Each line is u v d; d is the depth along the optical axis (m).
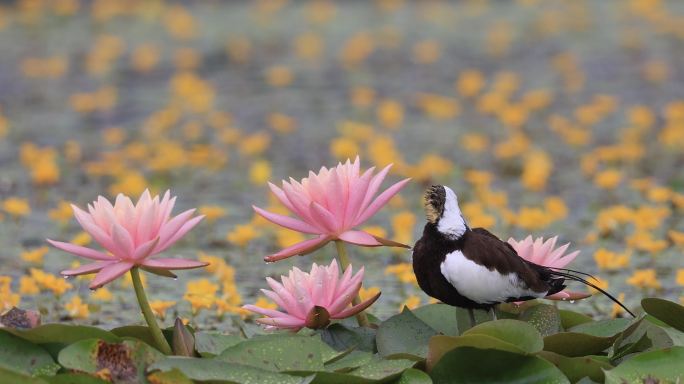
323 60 24.67
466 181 15.27
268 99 21.17
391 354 5.96
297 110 20.31
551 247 6.72
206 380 5.51
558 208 11.87
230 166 16.36
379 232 10.65
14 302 8.08
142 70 23.70
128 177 13.93
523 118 19.12
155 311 8.31
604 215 11.70
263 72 23.59
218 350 6.13
